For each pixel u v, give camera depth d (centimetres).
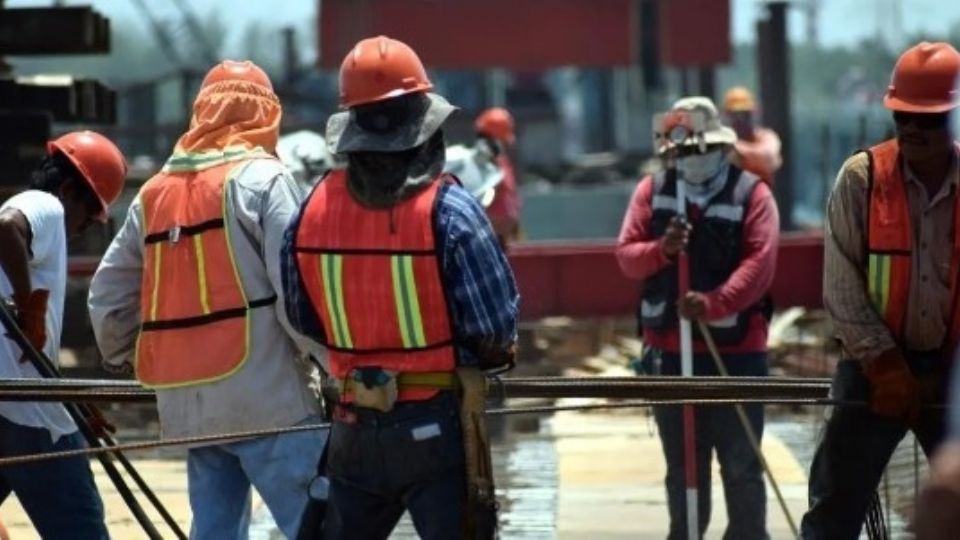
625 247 2492
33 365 1955
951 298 1723
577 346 4541
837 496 1780
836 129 13962
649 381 1855
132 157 8319
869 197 1719
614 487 2977
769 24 7881
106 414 3578
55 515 1936
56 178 2003
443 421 1611
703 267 2444
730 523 2472
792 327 4375
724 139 2442
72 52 3609
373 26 9706
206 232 1831
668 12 10050
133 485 2916
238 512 1886
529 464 3194
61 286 1966
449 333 1605
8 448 1925
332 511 1655
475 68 9975
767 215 2444
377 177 1609
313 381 1859
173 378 1841
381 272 1602
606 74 11919
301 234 1638
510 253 4606
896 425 1770
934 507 880
